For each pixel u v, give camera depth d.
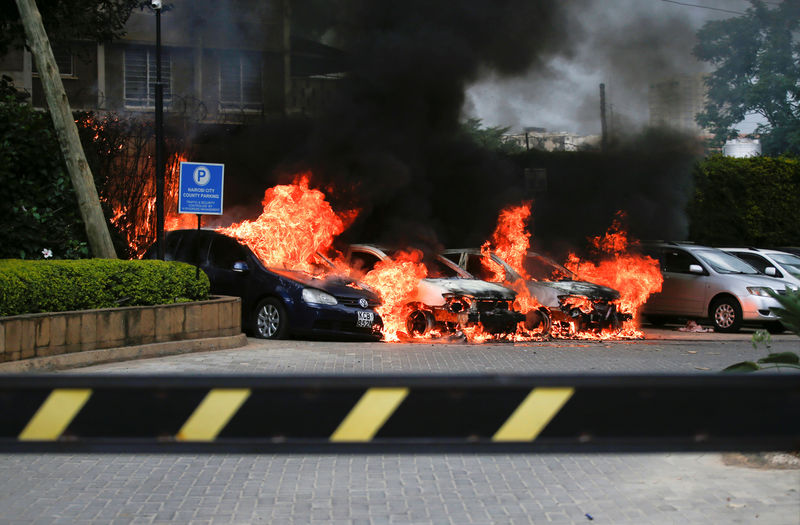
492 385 1.64
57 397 1.62
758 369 6.18
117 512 4.73
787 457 5.76
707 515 4.66
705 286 17.02
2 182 10.99
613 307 14.80
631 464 5.85
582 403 1.63
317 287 12.71
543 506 4.87
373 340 13.48
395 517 4.65
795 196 26.50
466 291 13.38
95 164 16.58
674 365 10.68
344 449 1.64
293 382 1.63
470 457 6.10
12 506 4.83
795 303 6.16
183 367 9.63
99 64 22.97
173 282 11.35
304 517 4.64
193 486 5.30
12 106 11.77
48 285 9.59
